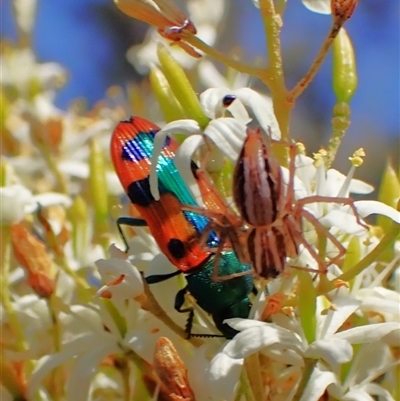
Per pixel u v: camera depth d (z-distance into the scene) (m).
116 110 0.14
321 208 0.10
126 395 0.10
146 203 0.10
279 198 0.09
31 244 0.10
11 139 0.13
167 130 0.10
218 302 0.10
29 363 0.11
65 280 0.11
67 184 0.12
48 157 0.12
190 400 0.10
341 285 0.10
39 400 0.10
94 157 0.11
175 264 0.10
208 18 0.14
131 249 0.11
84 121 0.13
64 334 0.10
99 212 0.11
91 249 0.11
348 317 0.10
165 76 0.10
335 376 0.10
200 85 0.12
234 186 0.09
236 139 0.10
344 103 0.10
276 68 0.10
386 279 0.11
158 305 0.10
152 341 0.10
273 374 0.10
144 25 0.21
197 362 0.10
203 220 0.10
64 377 0.11
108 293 0.10
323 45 0.10
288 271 0.10
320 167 0.10
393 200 0.10
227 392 0.10
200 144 0.10
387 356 0.10
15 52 0.13
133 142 0.10
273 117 0.10
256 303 0.10
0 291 0.11
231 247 0.10
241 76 0.12
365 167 0.20
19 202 0.11
